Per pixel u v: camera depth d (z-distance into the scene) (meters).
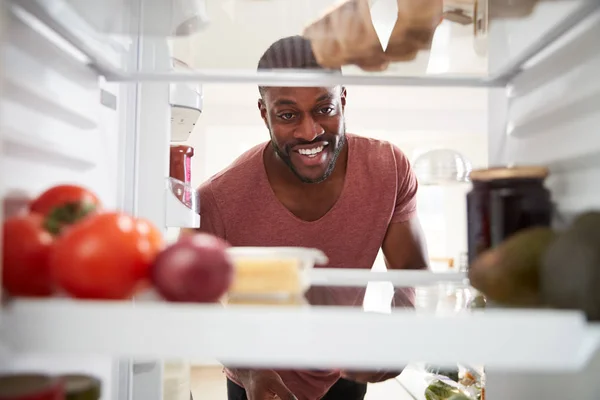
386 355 0.40
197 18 0.69
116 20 0.67
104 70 0.73
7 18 0.49
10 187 0.52
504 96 0.82
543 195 0.58
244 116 4.30
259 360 0.40
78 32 0.63
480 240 0.60
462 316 0.41
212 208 1.41
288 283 0.51
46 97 0.59
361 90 3.72
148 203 0.89
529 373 0.72
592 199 0.55
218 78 0.75
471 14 0.66
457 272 0.78
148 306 0.41
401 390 2.78
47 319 0.40
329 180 1.39
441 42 0.71
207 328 0.40
